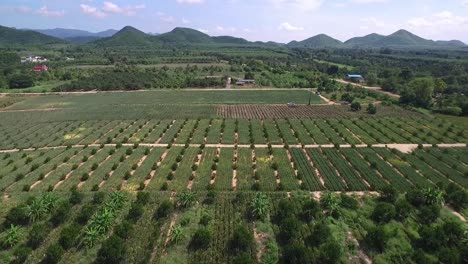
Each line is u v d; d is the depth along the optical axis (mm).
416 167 82062
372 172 78438
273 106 151250
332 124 118938
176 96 174250
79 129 114938
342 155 90875
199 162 84562
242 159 86312
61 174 77875
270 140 101188
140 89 197500
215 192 66250
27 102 161875
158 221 57219
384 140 102375
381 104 153875
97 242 52000
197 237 51250
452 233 52500
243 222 57688
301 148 94750
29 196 66688
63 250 49375
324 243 51531
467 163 85188
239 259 45312
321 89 192000
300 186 70875
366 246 51625
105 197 66312
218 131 110375
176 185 71750
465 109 138000
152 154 90250
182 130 112062
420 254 47781
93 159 87312
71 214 60375
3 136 109062
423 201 62562
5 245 51375
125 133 109438
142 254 49500
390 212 57312
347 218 58781
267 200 62250
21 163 85188
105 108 146000
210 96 174500
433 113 141375
